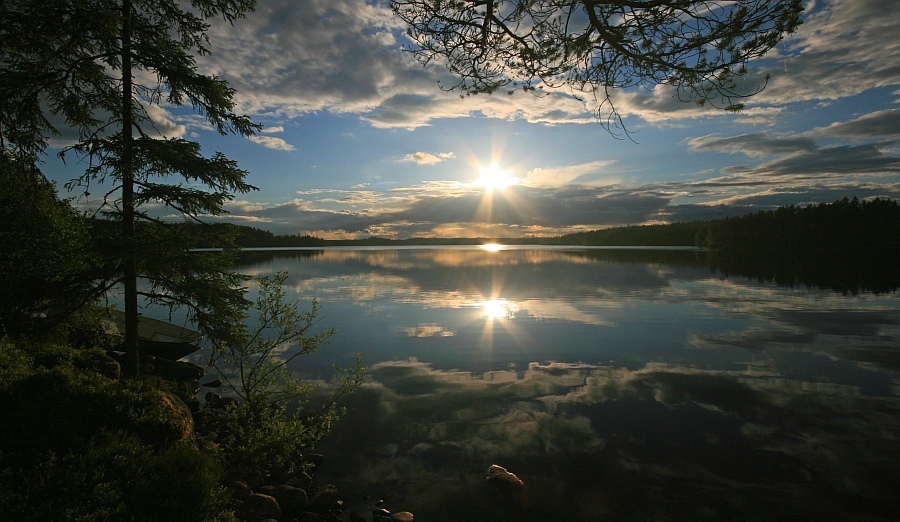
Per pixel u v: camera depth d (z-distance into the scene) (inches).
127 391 232.5
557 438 310.2
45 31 351.9
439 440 309.3
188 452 200.1
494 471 261.7
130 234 352.5
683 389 406.0
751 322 717.3
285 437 249.4
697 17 155.8
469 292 1130.0
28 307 346.3
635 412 354.6
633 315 788.0
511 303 940.0
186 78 376.5
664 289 1165.1
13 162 360.2
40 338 347.6
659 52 164.7
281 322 286.7
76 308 354.0
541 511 227.1
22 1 333.1
